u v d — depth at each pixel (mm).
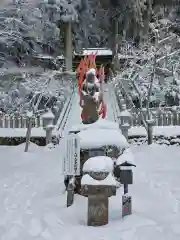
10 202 10391
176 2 36688
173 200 10219
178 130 19938
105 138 10852
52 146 18953
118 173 10984
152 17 37344
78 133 11008
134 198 10438
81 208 9477
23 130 20828
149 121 19000
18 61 32750
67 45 34844
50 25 32875
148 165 15188
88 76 11859
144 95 26609
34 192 11484
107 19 39438
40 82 28812
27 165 15938
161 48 25734
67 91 27891
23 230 7969
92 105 11781
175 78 27281
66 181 11164
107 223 8336
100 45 45781
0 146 19969
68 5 33250
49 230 7938
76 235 7660
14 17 31234
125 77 29281
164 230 7773
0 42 31594
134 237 7434
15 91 29453
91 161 8461
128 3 36125
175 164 15242
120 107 23250
